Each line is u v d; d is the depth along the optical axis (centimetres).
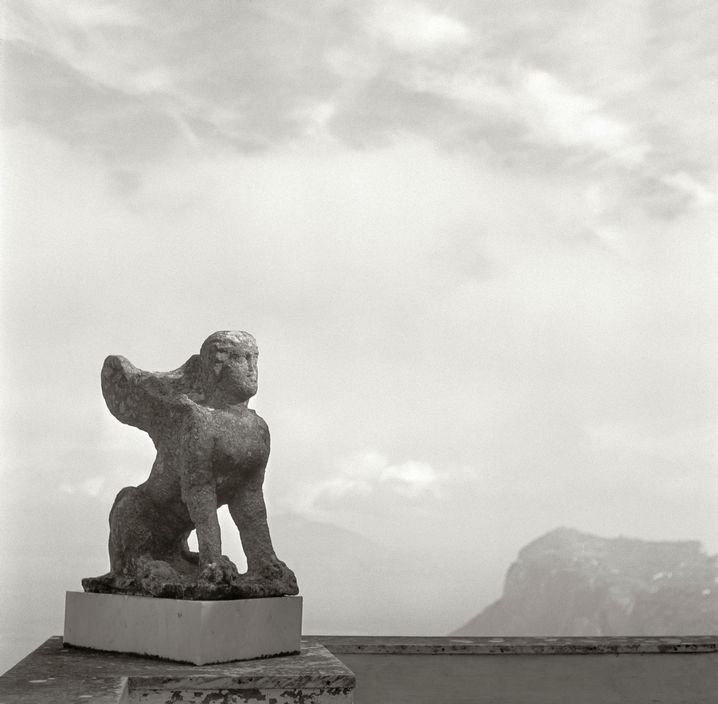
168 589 321
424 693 456
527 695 460
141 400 361
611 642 474
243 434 348
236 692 286
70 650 350
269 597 333
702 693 466
